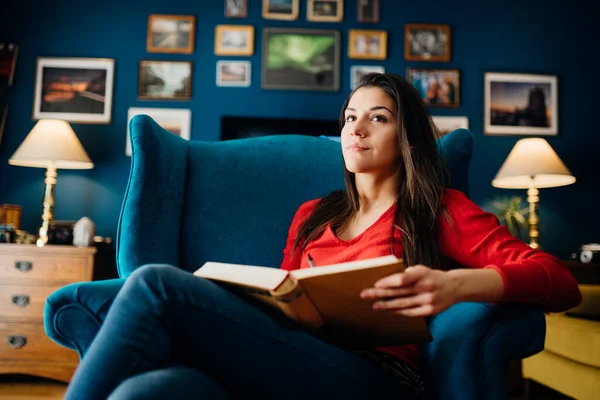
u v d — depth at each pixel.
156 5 3.66
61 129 3.05
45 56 3.56
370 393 0.84
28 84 3.53
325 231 1.20
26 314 2.59
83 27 3.60
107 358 0.69
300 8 3.71
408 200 1.11
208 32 3.66
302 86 3.65
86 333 0.94
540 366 2.17
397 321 0.79
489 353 0.81
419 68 3.71
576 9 3.80
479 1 3.79
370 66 3.69
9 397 2.36
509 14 3.80
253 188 1.46
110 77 3.58
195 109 3.60
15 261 2.61
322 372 0.80
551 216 3.66
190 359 0.78
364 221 1.18
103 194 3.48
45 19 3.59
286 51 3.67
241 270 0.84
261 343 0.77
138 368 0.70
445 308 0.76
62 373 2.55
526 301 0.83
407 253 1.04
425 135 1.18
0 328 2.58
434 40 3.73
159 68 3.61
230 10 3.67
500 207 3.63
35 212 3.43
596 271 2.79
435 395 0.87
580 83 3.78
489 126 3.70
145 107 3.58
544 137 3.72
